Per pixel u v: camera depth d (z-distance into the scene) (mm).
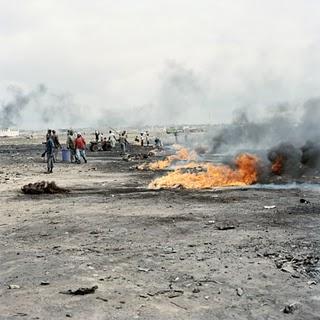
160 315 5090
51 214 12086
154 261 7301
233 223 10383
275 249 7934
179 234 9328
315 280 6316
